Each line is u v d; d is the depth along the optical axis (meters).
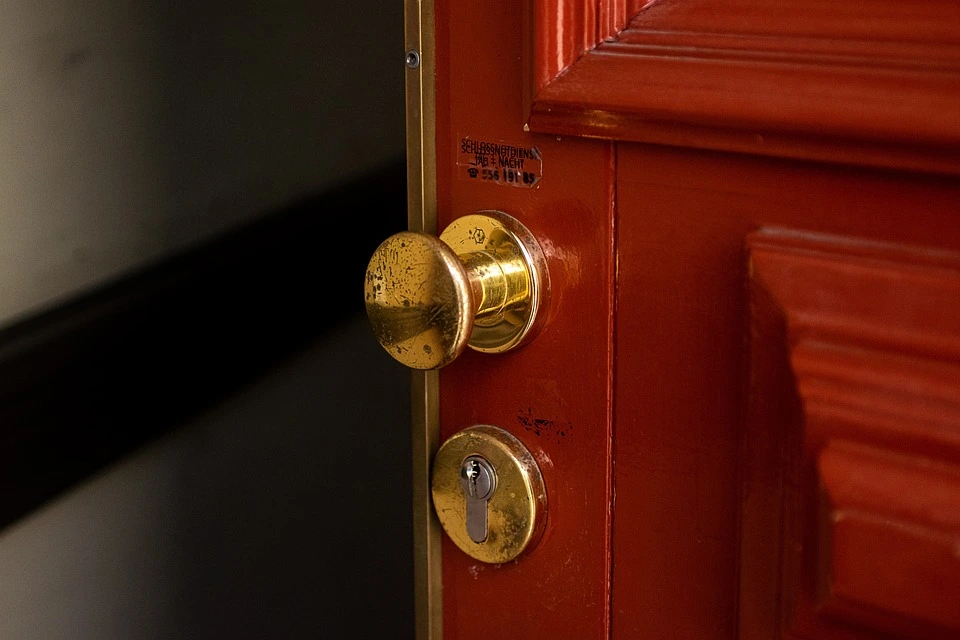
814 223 0.41
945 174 0.37
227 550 0.89
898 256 0.38
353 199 0.87
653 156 0.45
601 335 0.48
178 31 0.79
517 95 0.48
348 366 0.90
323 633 0.95
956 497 0.35
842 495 0.37
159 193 0.81
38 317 0.76
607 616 0.51
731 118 0.40
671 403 0.47
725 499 0.46
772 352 0.42
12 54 0.71
